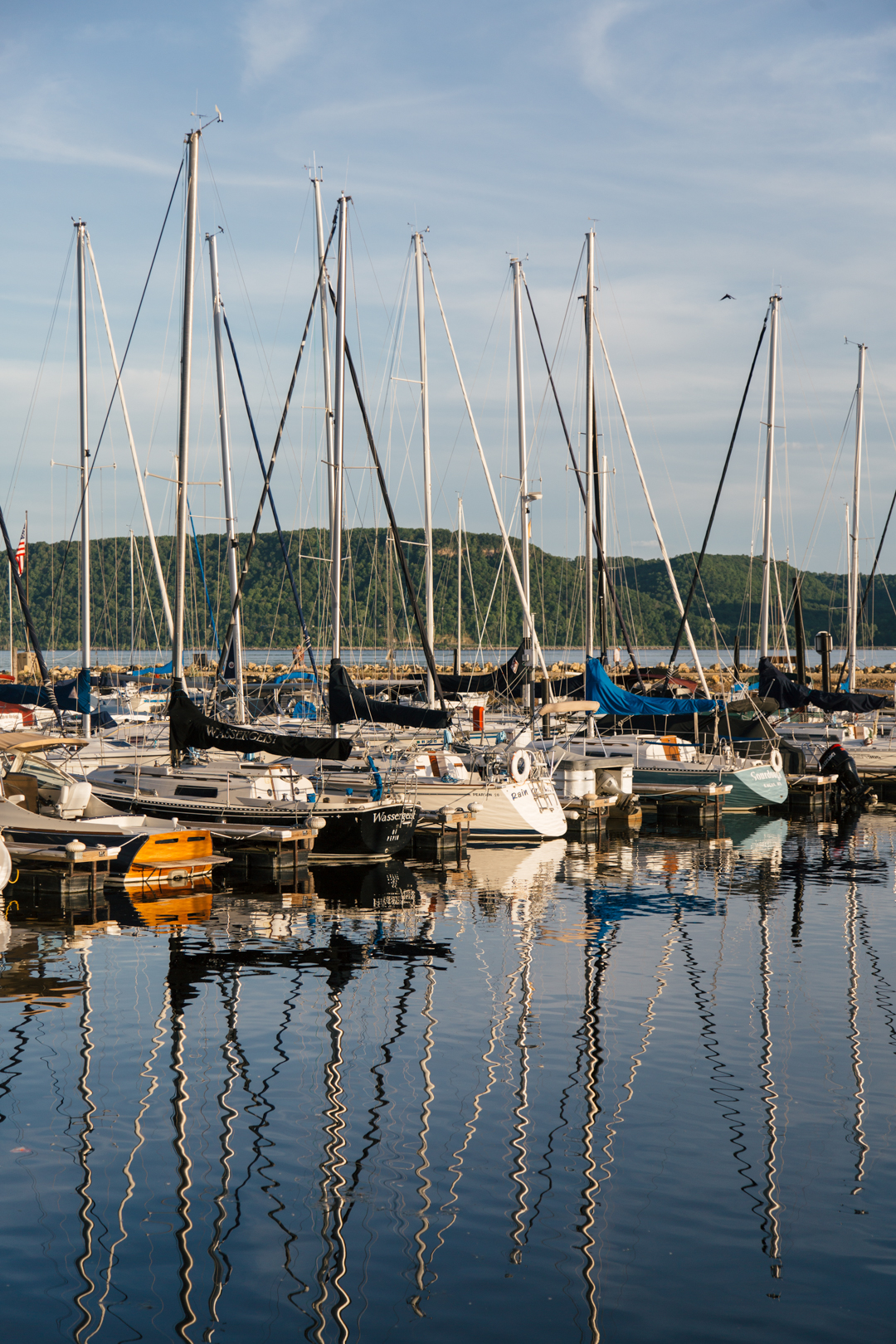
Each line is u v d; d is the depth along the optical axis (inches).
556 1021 511.8
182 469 890.1
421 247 1314.0
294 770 1023.0
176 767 935.7
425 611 1328.7
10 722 1326.3
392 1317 292.0
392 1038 487.8
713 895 790.5
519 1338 283.0
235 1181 360.5
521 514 1295.5
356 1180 361.7
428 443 1326.3
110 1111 409.7
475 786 983.0
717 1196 353.1
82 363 1259.8
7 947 630.5
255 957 613.3
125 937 654.5
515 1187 358.0
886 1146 386.6
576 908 748.6
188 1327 287.3
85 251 1262.3
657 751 1220.5
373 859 893.8
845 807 1273.4
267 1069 451.5
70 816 813.9
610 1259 318.3
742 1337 283.4
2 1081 434.9
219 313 1354.6
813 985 569.3
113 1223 335.3
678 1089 434.0
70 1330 286.0
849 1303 297.1
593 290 1187.3
